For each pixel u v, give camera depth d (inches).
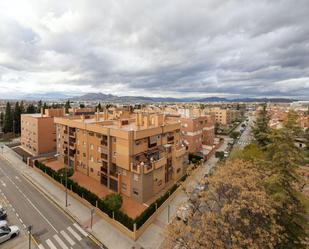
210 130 2532.0
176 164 1405.0
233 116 5408.5
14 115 2913.4
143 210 1024.9
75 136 1523.1
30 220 932.6
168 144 1405.0
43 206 1058.1
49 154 1878.7
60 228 882.8
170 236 591.5
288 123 700.0
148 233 866.8
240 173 691.4
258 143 1472.7
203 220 565.3
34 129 1943.9
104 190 1224.8
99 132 1261.1
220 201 657.6
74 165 1528.1
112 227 896.9
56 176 1328.7
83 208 1044.5
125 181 1165.7
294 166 629.3
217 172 732.0
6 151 2119.8
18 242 790.5
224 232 536.4
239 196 572.7
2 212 941.2
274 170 659.4
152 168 1128.2
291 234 590.2
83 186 1268.5
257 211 514.6
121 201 1009.5
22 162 1766.7
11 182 1346.0
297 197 631.2
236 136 3181.6
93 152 1359.5
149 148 1244.5
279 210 595.2
